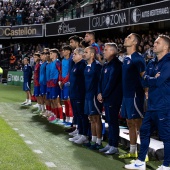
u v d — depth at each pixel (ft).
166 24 59.67
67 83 27.61
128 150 20.83
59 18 81.10
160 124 15.69
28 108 39.60
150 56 41.16
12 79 74.23
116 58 19.45
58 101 29.78
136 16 54.54
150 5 51.52
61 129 27.37
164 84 15.67
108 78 19.15
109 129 19.83
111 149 19.65
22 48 89.56
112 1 61.72
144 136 16.44
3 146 20.24
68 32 73.92
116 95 19.27
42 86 33.17
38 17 85.97
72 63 23.49
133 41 17.99
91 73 20.48
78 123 23.02
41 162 17.25
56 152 19.99
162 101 15.66
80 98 22.44
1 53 89.76
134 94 18.01
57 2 84.58
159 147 18.93
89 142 21.71
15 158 17.69
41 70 33.24
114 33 70.64
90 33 23.54
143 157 16.52
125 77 18.07
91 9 69.62
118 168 16.90
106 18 61.98
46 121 30.96
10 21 90.58
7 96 51.75
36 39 92.84
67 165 17.28
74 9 75.25
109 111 19.40
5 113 35.35
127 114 18.19
